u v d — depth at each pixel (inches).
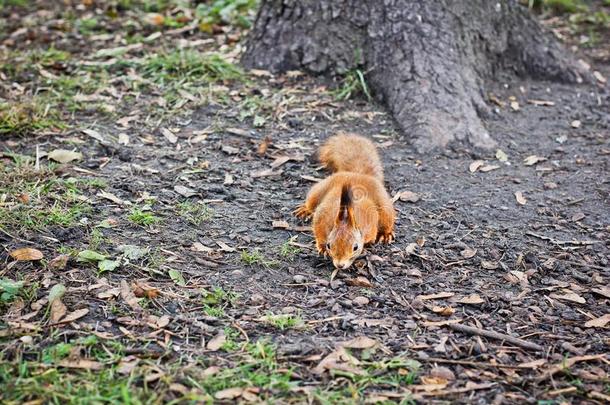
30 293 218.4
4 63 388.5
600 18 477.7
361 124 341.7
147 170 297.4
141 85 366.6
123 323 209.6
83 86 363.3
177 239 253.1
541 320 223.0
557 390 191.8
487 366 200.5
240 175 299.0
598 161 319.9
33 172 285.9
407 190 292.0
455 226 270.7
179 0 488.4
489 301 229.9
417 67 348.2
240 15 454.3
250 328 210.5
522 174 308.7
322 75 373.1
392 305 225.3
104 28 448.5
